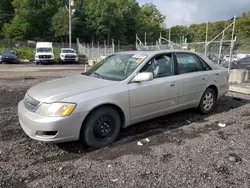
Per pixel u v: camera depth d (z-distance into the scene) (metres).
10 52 25.44
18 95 7.02
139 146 3.57
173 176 2.72
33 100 3.36
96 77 4.12
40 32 46.94
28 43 38.94
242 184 2.56
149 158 3.16
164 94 4.22
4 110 5.35
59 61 26.06
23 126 3.44
